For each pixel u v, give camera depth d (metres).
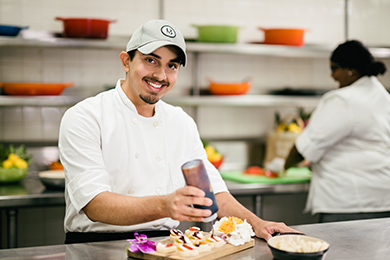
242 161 3.45
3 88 2.64
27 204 2.36
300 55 3.26
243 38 3.42
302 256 1.06
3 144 2.95
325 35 3.63
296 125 3.29
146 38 1.34
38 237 3.00
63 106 3.07
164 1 3.21
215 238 1.20
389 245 1.28
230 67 3.43
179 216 1.13
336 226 1.48
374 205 2.28
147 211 1.23
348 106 2.28
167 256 1.10
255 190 2.74
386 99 2.32
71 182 1.37
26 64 2.97
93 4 3.04
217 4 3.34
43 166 3.00
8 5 2.88
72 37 2.69
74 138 1.40
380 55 3.35
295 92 3.30
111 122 1.47
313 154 2.39
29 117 3.00
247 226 1.27
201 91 3.36
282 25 3.51
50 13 2.96
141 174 1.50
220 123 3.44
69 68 3.06
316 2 3.59
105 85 2.87
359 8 3.70
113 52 3.14
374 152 2.28
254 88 3.50
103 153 1.46
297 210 3.54
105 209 1.28
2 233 2.89
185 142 1.63
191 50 2.89
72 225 1.51
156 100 1.42
